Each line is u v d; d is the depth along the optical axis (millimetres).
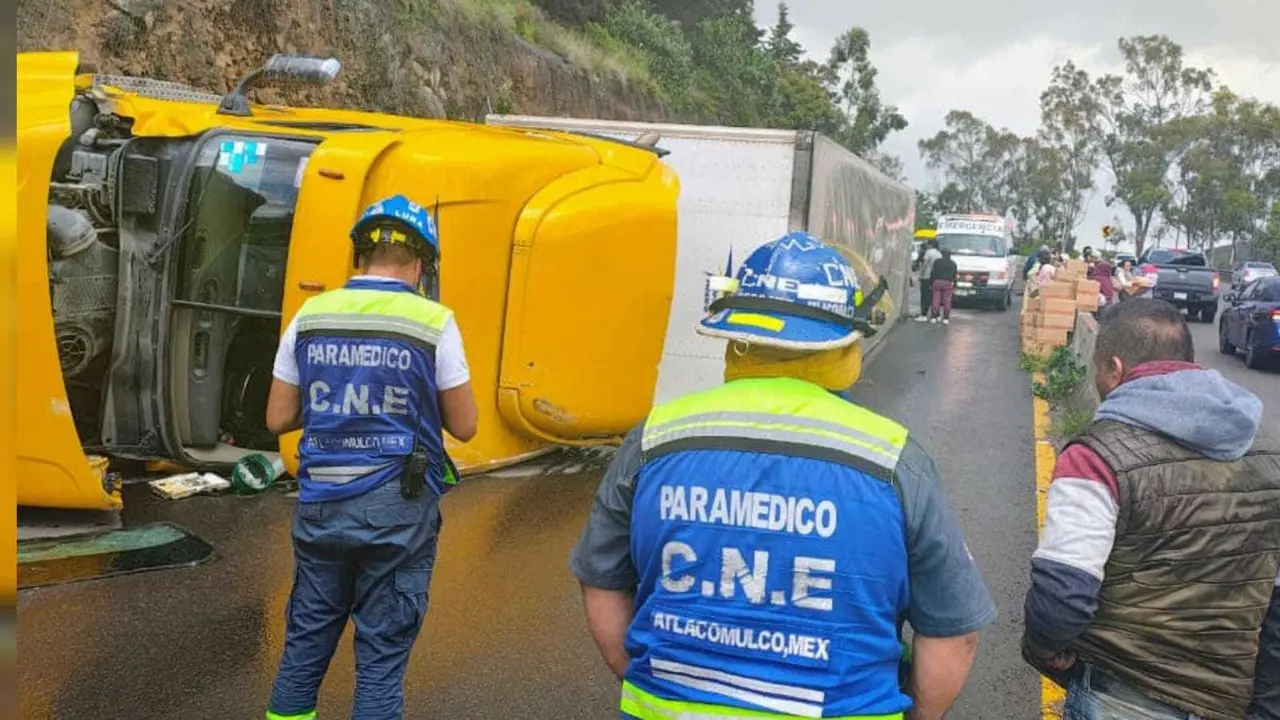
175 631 4531
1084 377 10852
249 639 4504
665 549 1815
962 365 14695
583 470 7582
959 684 1871
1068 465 2344
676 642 1795
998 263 25156
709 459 1809
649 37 32812
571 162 7297
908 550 1783
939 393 12188
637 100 29062
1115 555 2299
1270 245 70625
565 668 4453
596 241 7035
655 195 7594
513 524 6289
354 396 3150
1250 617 2291
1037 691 4473
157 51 10812
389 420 3166
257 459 6504
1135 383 2412
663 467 1848
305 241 6176
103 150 6273
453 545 5875
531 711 4078
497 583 5352
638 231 7336
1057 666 2479
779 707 1726
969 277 24922
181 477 6465
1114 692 2379
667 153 8484
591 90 25766
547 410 7070
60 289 6031
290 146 6406
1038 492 7785
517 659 4508
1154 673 2307
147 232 6289
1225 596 2270
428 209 6387
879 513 1738
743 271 1995
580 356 7148
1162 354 2475
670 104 31938
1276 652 2428
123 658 4258
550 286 6887
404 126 7445
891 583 1748
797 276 1901
